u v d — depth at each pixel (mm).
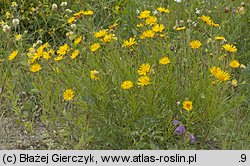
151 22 2439
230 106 2297
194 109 2193
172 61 2211
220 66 2377
